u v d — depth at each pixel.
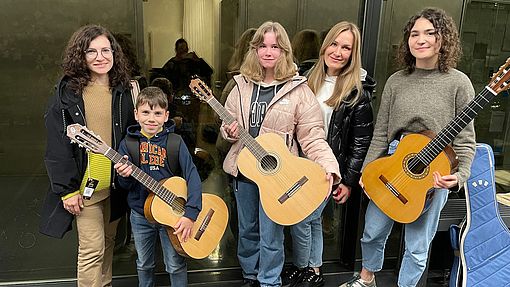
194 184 1.91
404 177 1.93
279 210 2.00
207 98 1.98
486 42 2.71
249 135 2.00
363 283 2.26
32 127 2.36
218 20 2.40
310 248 2.36
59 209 1.86
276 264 2.21
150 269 2.11
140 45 2.35
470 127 1.85
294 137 2.13
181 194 1.91
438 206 1.98
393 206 1.97
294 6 2.46
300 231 2.27
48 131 1.77
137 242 2.03
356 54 2.05
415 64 1.92
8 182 2.42
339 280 2.60
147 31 2.34
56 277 2.46
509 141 2.96
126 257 2.56
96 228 1.92
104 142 1.78
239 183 2.16
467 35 2.68
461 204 2.52
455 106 1.83
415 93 1.88
